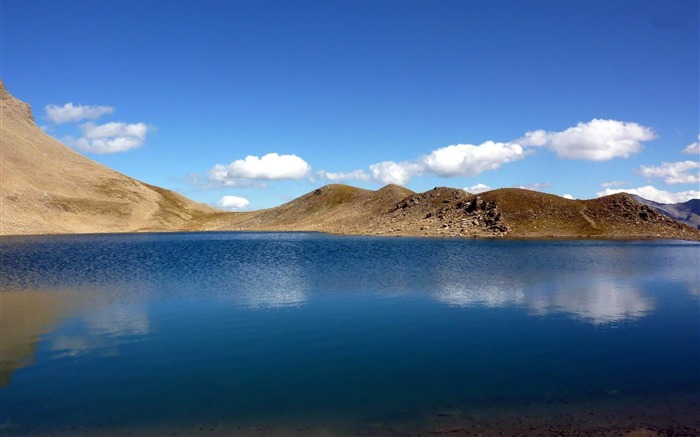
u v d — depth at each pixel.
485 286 35.81
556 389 15.84
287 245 80.62
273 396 15.35
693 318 25.98
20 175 167.00
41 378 17.20
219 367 18.20
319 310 27.88
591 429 13.02
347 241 88.06
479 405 14.56
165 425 13.41
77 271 46.16
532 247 71.50
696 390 15.75
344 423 13.42
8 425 13.48
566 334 22.72
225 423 13.49
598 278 39.84
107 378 17.14
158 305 29.48
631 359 19.02
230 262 54.28
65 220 153.88
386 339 21.88
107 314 27.12
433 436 12.66
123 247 80.81
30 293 33.69
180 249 75.19
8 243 91.81
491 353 19.77
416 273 42.81
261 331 23.34
